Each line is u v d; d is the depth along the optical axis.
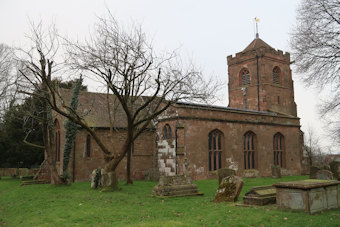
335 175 28.03
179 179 17.44
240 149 31.55
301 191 10.89
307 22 18.27
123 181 28.27
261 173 33.03
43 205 14.90
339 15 17.44
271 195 13.31
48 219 11.84
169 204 14.20
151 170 28.77
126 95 19.70
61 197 17.11
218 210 12.16
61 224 11.04
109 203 14.88
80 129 27.80
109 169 19.86
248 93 44.88
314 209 10.89
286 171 36.31
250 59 45.03
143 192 18.70
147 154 31.45
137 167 30.75
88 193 18.41
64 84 38.50
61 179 23.12
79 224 10.94
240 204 13.24
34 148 37.22
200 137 28.61
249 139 33.12
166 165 29.20
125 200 15.63
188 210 12.57
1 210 15.35
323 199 11.41
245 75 46.03
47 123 23.59
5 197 18.95
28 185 24.00
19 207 15.12
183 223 10.16
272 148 34.81
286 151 36.78
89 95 31.61
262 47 43.59
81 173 27.48
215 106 31.73
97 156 28.52
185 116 28.02
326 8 17.55
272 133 35.19
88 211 13.02
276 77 45.56
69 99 30.23
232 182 14.71
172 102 19.69
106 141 29.06
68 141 24.12
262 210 11.55
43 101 22.86
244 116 32.53
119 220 11.35
